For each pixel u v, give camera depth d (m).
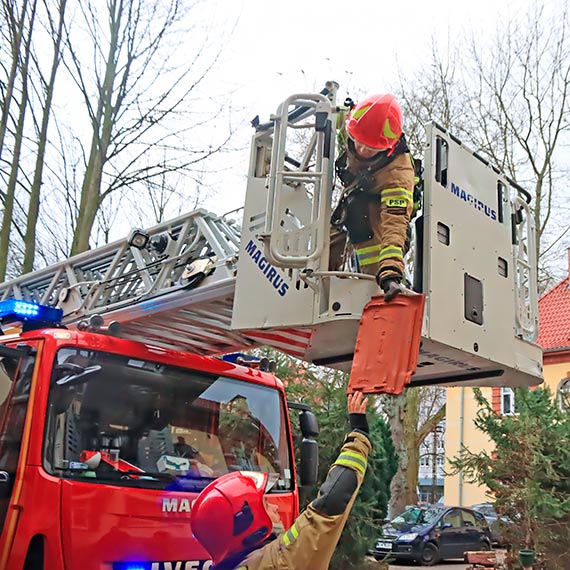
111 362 4.43
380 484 10.09
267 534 2.66
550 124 19.55
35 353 4.18
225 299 4.99
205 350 6.10
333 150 4.20
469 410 24.64
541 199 19.59
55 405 4.04
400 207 3.85
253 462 4.93
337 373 11.25
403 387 3.24
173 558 4.08
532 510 10.00
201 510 2.58
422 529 16.11
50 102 11.68
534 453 10.33
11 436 4.02
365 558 10.29
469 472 11.31
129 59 11.97
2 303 4.79
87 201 11.85
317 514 2.50
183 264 5.55
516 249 5.20
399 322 3.35
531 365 5.00
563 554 10.01
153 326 5.78
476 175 4.81
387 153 3.97
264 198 4.59
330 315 4.01
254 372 5.27
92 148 11.91
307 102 4.37
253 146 4.75
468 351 4.34
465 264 4.48
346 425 9.34
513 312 4.89
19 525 3.73
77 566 3.74
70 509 3.80
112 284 6.13
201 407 4.77
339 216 4.25
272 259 4.10
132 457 4.23
